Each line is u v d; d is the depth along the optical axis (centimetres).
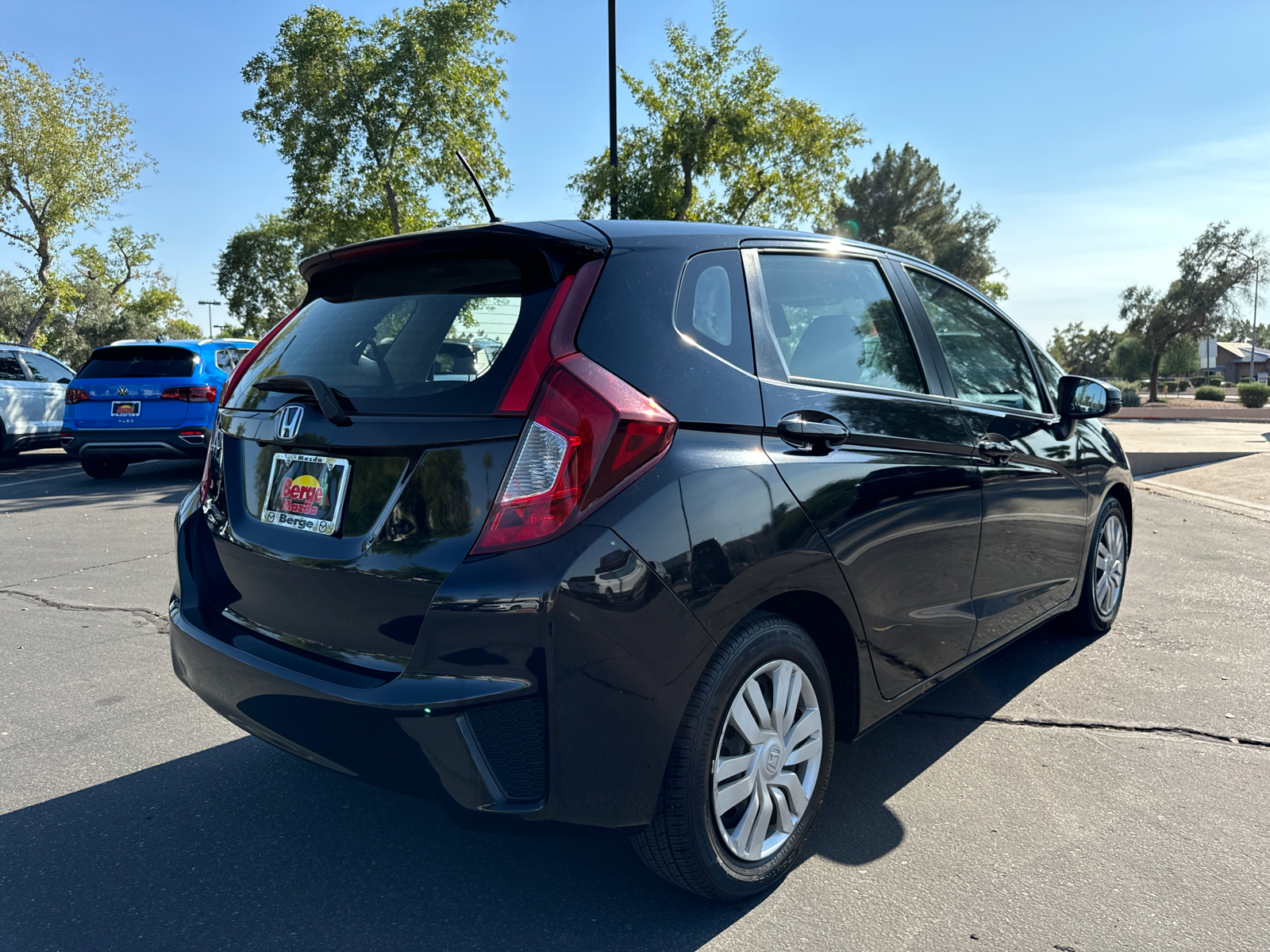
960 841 252
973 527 295
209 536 250
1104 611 441
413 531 194
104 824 262
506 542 183
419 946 206
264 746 318
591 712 185
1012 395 350
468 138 2178
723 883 214
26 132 2705
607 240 217
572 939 208
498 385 193
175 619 246
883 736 325
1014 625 339
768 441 221
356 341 231
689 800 202
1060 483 363
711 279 232
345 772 200
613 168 1762
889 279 298
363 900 224
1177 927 213
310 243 3003
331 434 213
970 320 339
